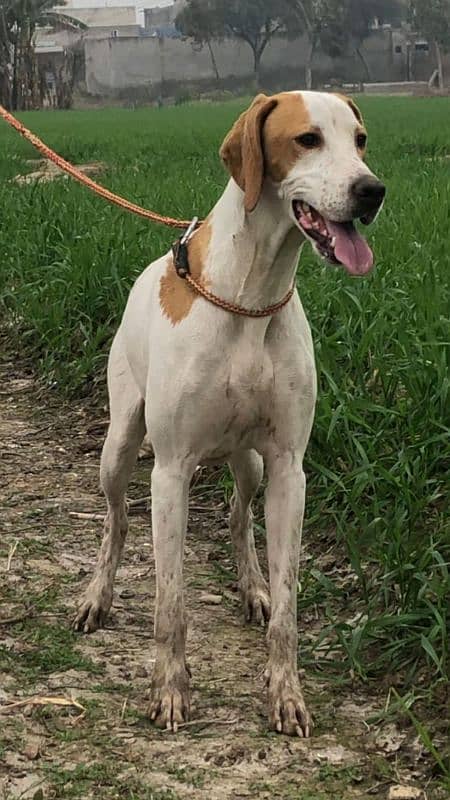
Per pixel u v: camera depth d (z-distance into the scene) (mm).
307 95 1859
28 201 5492
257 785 1739
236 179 1870
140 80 35719
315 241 1814
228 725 1901
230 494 2766
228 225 1882
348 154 1805
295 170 1818
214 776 1761
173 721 1888
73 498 2918
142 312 2070
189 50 35625
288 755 1817
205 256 1906
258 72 35438
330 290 3170
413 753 1810
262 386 1886
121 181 6254
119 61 35625
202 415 1896
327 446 2605
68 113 23500
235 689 2018
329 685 2035
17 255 4613
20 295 4277
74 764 1789
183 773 1764
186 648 2162
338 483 2359
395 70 35844
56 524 2742
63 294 4016
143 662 2109
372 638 2115
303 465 2672
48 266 4230
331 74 35531
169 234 4234
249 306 1861
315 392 1959
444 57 35656
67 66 33656
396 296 3041
